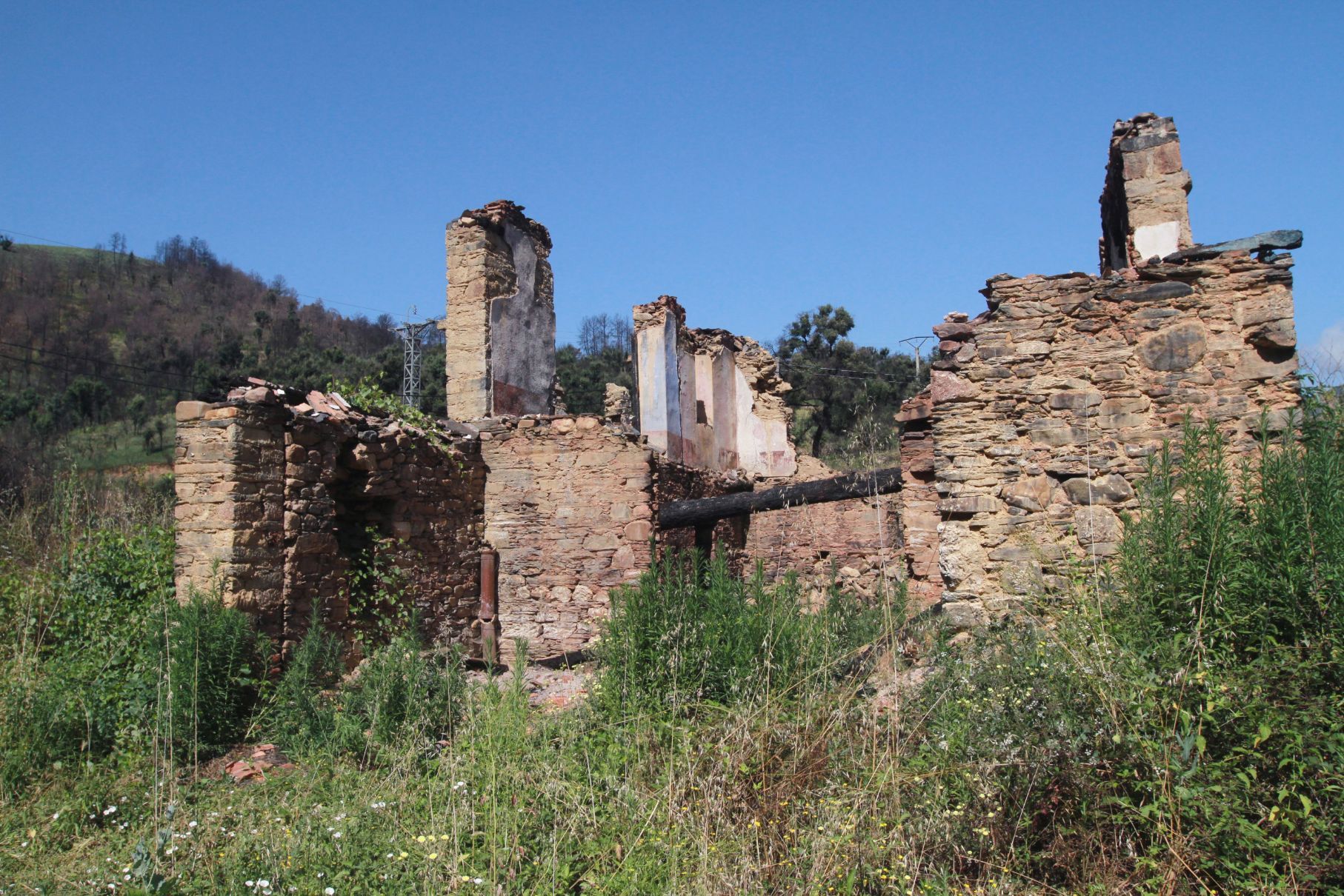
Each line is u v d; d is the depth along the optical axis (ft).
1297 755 13.12
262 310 209.77
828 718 17.46
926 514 30.91
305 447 28.94
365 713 22.07
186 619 22.72
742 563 55.16
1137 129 33.88
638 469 39.96
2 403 109.81
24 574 29.94
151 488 48.83
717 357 65.21
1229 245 24.81
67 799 18.38
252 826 16.29
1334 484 16.58
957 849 13.99
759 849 14.46
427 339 141.79
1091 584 20.20
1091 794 13.93
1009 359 26.17
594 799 16.51
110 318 180.86
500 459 41.45
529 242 48.88
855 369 101.91
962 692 17.72
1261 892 11.99
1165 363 25.04
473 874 13.78
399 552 33.47
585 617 39.50
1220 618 15.92
